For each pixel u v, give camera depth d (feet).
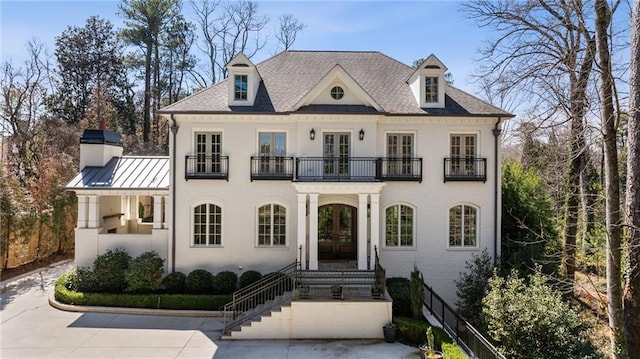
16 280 62.80
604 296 52.70
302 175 56.49
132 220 73.31
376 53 70.49
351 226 60.29
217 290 53.36
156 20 123.85
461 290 52.29
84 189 56.65
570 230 55.93
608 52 36.35
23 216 67.10
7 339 42.11
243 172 57.41
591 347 38.68
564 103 44.14
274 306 46.09
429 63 58.34
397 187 57.57
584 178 54.80
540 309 37.19
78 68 134.31
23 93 106.22
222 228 57.06
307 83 62.69
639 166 34.14
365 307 44.83
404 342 43.29
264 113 55.77
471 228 58.13
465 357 35.24
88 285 53.26
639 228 31.42
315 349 41.47
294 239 57.26
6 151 107.14
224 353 39.99
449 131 58.08
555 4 51.65
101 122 63.93
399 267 57.47
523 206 60.44
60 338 42.55
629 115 34.91
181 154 57.00
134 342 42.01
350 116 56.13
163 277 56.18
